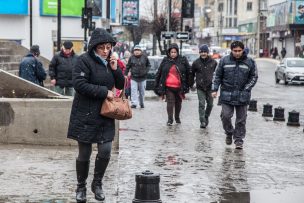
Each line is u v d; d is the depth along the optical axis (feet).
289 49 464.65
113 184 49.57
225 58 71.10
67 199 44.29
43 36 219.20
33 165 55.88
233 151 69.41
